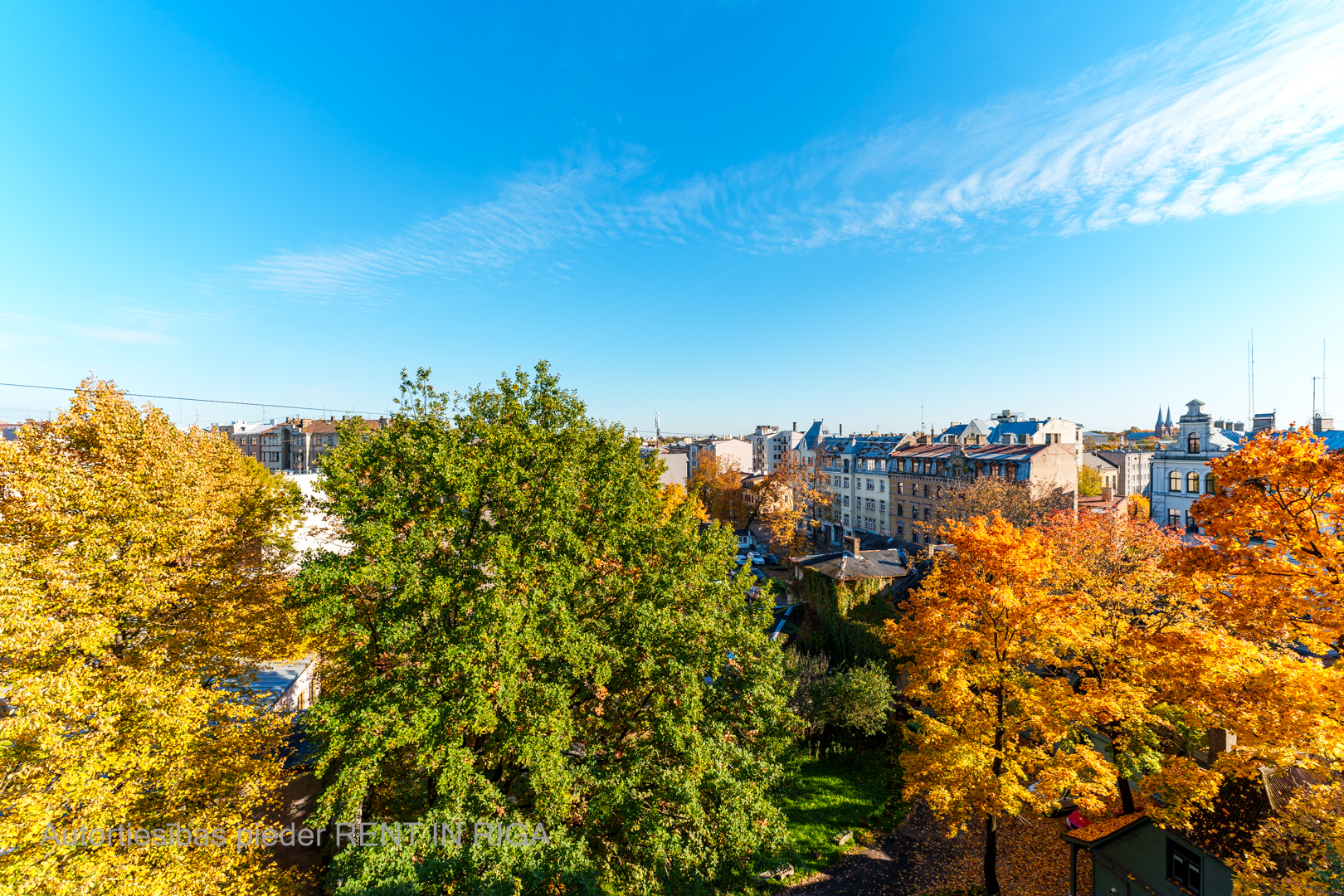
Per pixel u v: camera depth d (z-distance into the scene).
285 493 22.97
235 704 16.81
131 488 14.40
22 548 12.49
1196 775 13.53
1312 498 12.43
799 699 25.16
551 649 15.75
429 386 18.55
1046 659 17.03
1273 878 11.55
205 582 17.34
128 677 13.16
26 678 11.55
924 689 18.39
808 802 22.11
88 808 11.83
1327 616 12.02
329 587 14.78
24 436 15.76
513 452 18.34
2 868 10.82
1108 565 26.67
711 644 17.30
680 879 14.29
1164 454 44.47
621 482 21.53
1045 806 15.75
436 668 15.53
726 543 21.34
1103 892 15.55
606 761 16.39
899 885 17.97
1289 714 12.20
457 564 16.25
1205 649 14.43
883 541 51.28
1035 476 48.62
